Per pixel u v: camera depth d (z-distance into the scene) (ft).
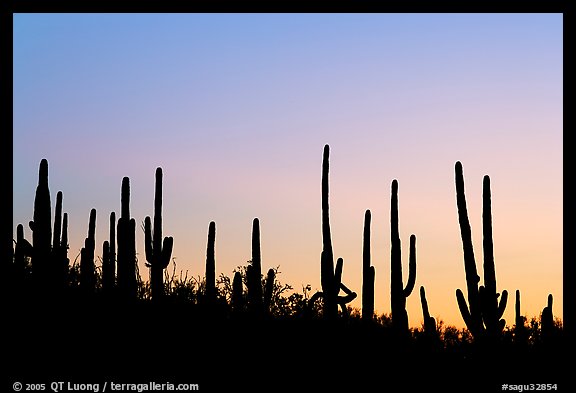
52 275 93.35
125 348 88.28
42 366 82.79
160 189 96.73
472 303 94.63
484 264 94.48
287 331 97.40
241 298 99.35
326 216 101.65
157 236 95.91
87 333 88.43
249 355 91.56
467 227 96.63
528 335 103.86
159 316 92.89
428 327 100.17
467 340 104.27
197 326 93.25
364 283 100.32
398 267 99.30
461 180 97.40
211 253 97.30
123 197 94.89
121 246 94.07
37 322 87.86
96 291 99.76
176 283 108.99
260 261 99.30
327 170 102.47
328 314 98.27
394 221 100.01
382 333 98.07
